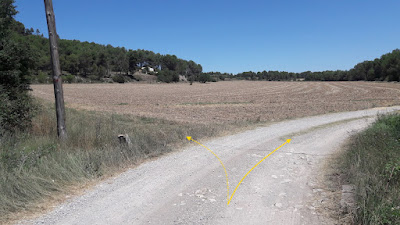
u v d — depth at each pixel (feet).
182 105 113.91
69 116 50.57
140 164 22.67
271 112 80.59
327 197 15.60
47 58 362.74
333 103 111.86
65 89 245.86
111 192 16.46
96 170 20.21
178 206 14.55
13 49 40.57
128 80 446.19
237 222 12.77
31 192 15.46
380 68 384.47
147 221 12.89
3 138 26.35
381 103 102.89
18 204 14.17
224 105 113.29
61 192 16.26
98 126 33.35
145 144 27.35
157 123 58.90
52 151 23.65
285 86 321.93
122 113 78.64
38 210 13.92
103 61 460.55
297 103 117.91
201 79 495.82
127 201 15.15
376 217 11.72
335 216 13.20
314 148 29.68
